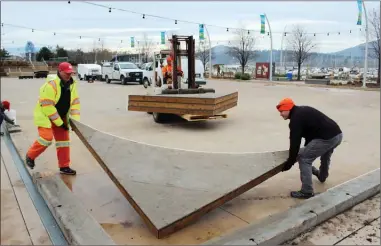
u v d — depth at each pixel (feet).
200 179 13.10
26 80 114.62
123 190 12.40
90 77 110.83
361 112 39.65
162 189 12.32
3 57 209.15
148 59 166.40
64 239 11.79
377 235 12.13
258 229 11.62
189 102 28.96
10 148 23.70
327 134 13.74
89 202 14.16
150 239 11.31
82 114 38.63
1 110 26.50
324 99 52.75
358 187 15.34
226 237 11.12
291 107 13.79
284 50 183.83
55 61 208.85
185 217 10.82
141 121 33.99
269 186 16.03
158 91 36.32
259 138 26.37
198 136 27.14
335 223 13.01
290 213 12.80
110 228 12.03
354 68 178.50
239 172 13.56
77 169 18.20
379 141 25.27
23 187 16.62
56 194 14.34
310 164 14.37
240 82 104.12
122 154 15.05
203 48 164.55
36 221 13.14
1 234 12.14
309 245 11.49
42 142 15.61
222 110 30.22
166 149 16.01
